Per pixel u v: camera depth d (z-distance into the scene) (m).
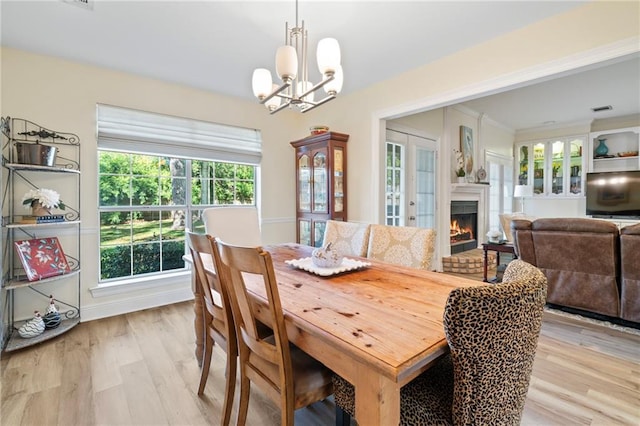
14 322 2.58
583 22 2.06
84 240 2.90
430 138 4.63
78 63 2.84
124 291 3.11
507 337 0.86
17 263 2.57
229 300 1.43
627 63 3.41
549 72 2.21
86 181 2.90
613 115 5.55
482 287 0.84
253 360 1.35
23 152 2.42
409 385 1.09
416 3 2.04
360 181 3.60
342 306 1.18
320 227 3.77
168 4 2.03
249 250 1.09
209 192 3.80
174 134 3.36
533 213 6.59
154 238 3.43
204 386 1.79
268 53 2.70
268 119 4.10
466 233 5.51
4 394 1.79
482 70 2.55
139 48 2.60
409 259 2.08
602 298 2.65
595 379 1.89
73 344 2.41
